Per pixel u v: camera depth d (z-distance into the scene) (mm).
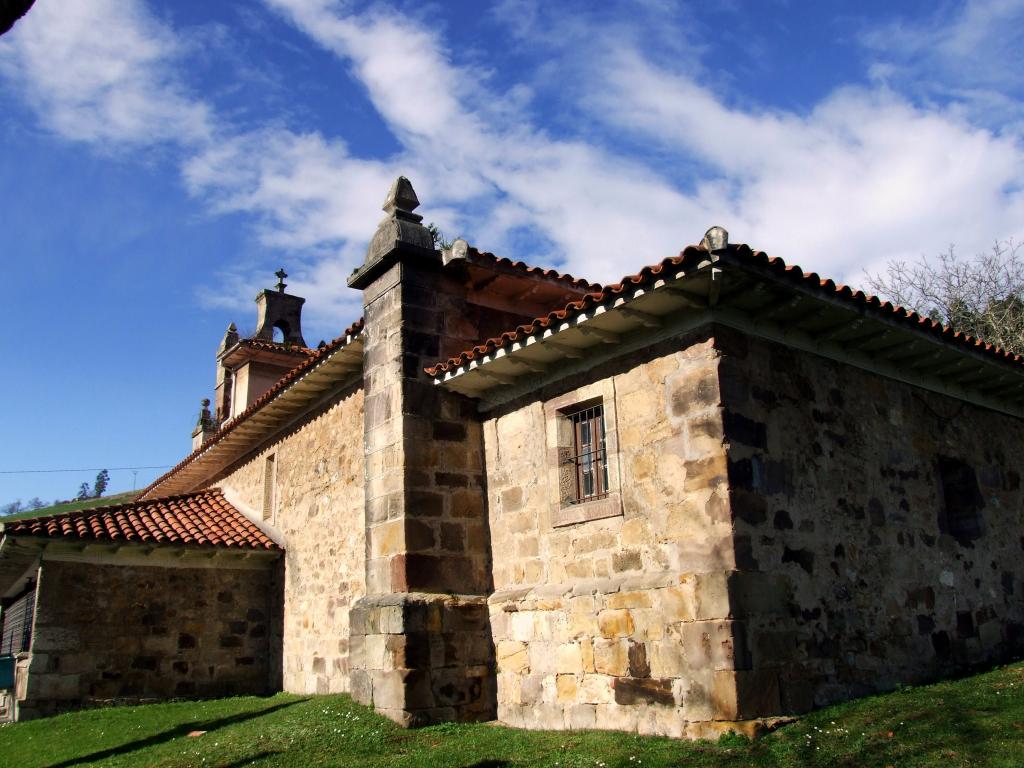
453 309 10219
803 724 6379
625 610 7461
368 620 9016
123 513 14422
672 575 7090
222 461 17047
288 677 13094
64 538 12367
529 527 8906
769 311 7387
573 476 8609
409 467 9227
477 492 9641
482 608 9078
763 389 7418
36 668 12008
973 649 8641
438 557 9117
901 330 8055
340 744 7742
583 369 8492
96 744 9695
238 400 20562
